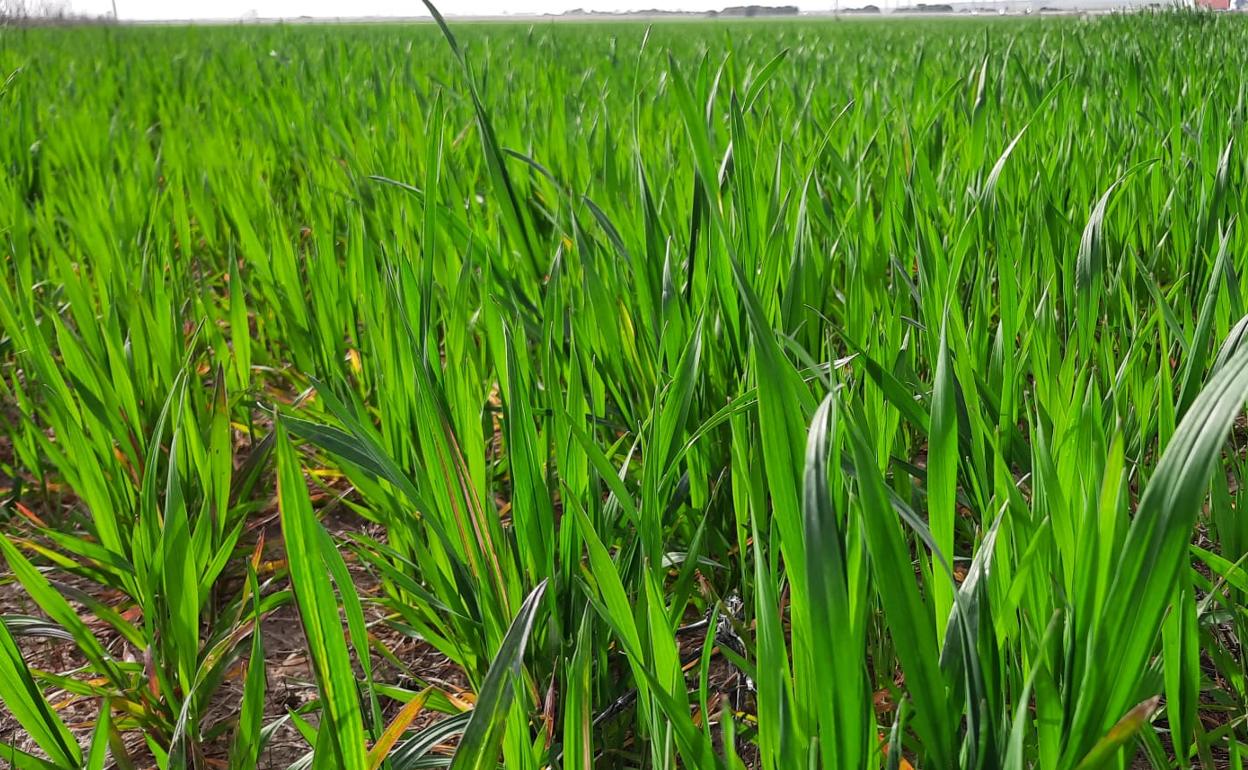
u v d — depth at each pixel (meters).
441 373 1.77
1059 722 0.95
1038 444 1.12
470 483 1.46
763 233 2.24
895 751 1.03
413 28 27.73
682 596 1.60
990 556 1.09
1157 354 2.42
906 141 3.50
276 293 2.85
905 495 1.71
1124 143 3.52
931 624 0.89
